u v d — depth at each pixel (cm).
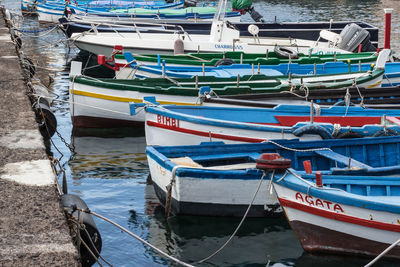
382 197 829
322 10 3834
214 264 782
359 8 3909
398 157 1046
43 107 1269
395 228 769
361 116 1156
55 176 622
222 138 1081
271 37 2094
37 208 538
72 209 575
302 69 1580
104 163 1176
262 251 822
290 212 817
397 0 4256
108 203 970
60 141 1326
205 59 1748
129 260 783
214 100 1194
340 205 770
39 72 2106
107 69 2228
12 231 494
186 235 863
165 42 1931
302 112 1149
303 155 995
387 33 1591
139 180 1084
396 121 1090
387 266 793
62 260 454
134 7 3078
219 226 895
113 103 1362
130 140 1348
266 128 1066
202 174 876
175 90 1303
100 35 2033
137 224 895
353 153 1027
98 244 609
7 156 668
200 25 2269
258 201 905
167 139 1114
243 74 1505
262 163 798
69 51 2442
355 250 802
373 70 1415
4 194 563
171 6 3114
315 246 814
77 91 1370
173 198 905
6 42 1596
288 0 4409
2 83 1090
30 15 3569
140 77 1562
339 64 1593
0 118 837
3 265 443
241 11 2412
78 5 3064
